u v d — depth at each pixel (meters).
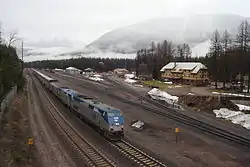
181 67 106.44
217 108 51.59
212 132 34.09
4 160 20.97
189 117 43.75
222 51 90.69
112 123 29.48
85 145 27.53
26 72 166.00
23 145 26.61
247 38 76.75
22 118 39.09
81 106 39.25
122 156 24.34
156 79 117.06
